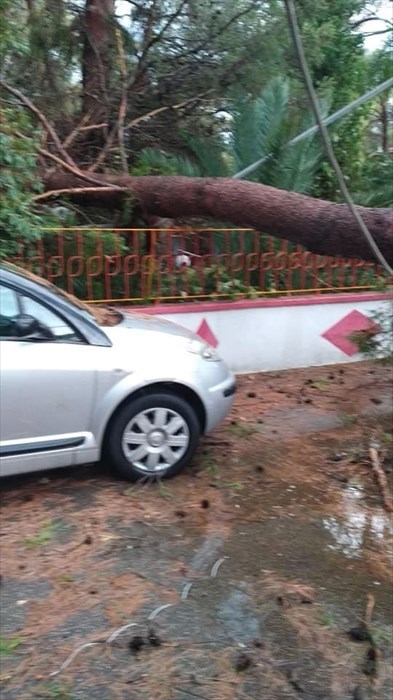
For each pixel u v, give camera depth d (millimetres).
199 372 4906
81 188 8172
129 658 3127
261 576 3820
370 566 3965
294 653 3195
